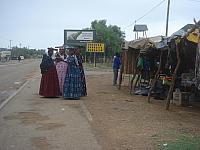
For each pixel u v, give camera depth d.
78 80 16.55
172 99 16.39
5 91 20.23
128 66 22.92
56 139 8.94
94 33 70.38
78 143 8.59
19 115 12.08
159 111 13.72
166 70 17.66
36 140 8.81
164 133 9.76
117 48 84.00
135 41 20.34
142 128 10.35
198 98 15.84
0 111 12.93
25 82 27.25
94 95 18.59
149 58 19.75
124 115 12.45
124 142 8.74
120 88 22.77
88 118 11.72
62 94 17.00
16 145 8.35
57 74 17.08
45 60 16.95
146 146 8.39
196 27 13.52
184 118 12.38
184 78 15.68
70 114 12.41
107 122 11.12
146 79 20.38
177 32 14.86
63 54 17.52
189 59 15.16
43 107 13.91
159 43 16.64
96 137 9.20
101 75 38.56
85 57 82.88
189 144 8.53
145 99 17.45
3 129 9.98
